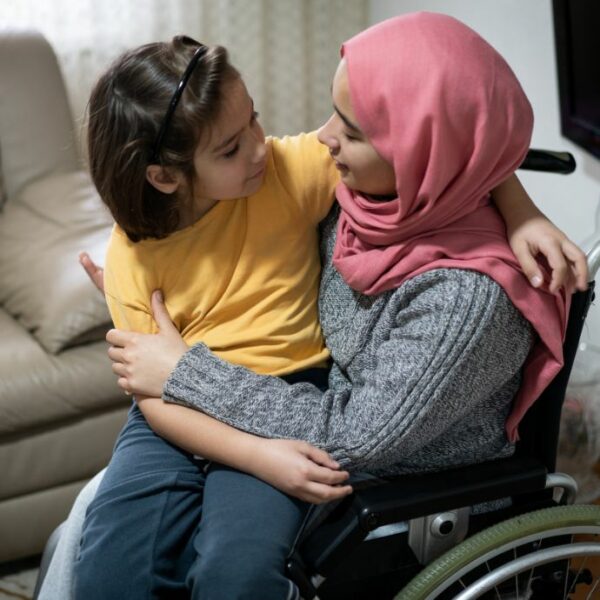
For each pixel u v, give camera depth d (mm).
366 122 1032
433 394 1017
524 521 1115
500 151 1031
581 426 1793
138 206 1164
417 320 1053
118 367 1183
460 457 1147
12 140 2162
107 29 2564
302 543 1119
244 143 1139
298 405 1098
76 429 1813
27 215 2057
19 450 1775
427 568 1090
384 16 2764
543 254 1053
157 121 1106
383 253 1089
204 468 1199
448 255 1046
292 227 1229
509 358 1056
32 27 2256
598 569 1665
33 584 1823
